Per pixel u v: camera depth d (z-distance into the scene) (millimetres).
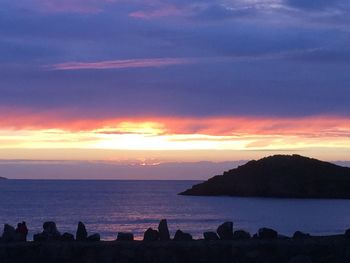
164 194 184375
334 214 103062
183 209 113750
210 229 69438
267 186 168875
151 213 101188
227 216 96062
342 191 162250
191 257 26906
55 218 85625
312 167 175875
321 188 164750
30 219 83312
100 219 85375
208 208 118438
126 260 26406
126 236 29781
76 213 96812
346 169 176375
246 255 26953
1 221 79812
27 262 26344
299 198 159750
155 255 26594
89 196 163375
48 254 26438
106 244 27438
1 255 26141
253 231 65312
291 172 173000
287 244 27781
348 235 30438
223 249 27188
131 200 145250
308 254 27500
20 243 27625
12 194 166750
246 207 123125
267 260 27047
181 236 29797
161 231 29828
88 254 26547
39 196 156250
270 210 113938
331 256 27375
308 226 74750
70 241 28469
